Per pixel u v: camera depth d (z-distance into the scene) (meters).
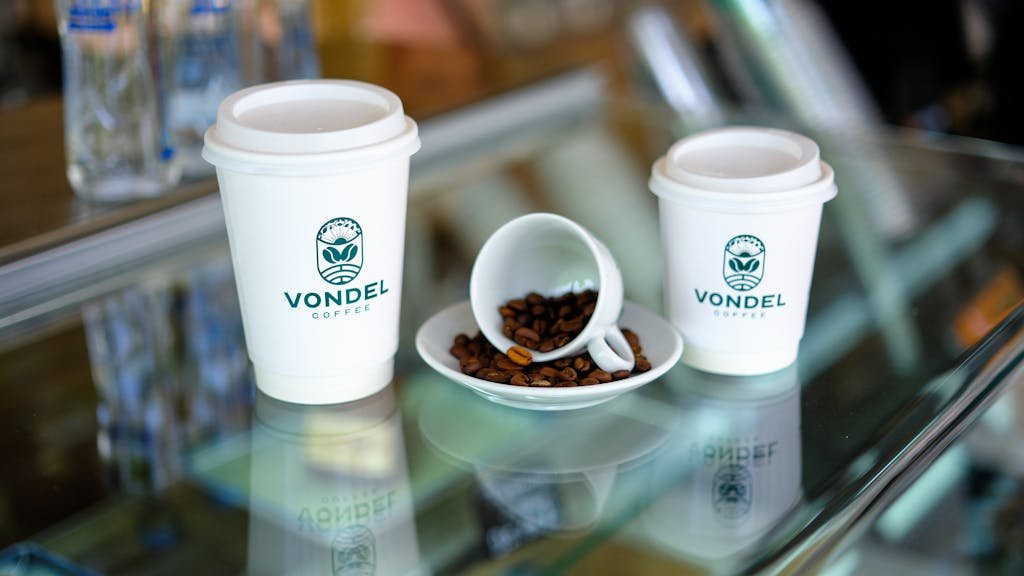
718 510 0.65
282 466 0.68
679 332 0.76
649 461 0.69
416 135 0.71
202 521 0.64
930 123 1.32
